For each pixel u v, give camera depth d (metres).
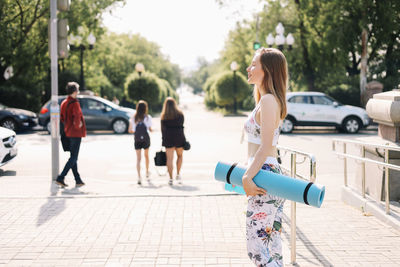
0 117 18.38
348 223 5.24
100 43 37.84
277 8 27.81
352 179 8.38
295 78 29.00
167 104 7.92
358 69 30.09
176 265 3.91
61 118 7.54
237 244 4.48
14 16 26.42
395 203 5.71
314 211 5.82
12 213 5.60
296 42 27.50
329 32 25.02
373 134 18.67
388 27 24.08
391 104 5.58
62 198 6.40
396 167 4.81
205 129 19.86
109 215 5.54
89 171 9.53
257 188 2.57
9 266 3.88
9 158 9.05
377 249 4.34
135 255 4.16
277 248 2.81
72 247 4.38
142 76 34.91
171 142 7.94
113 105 18.70
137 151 8.32
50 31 7.51
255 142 2.75
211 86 48.94
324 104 19.14
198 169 9.84
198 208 5.90
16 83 28.75
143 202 6.21
